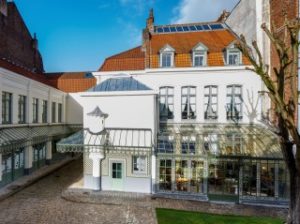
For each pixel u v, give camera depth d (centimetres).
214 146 1694
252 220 1275
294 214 842
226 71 2003
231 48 2017
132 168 1730
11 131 1878
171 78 2062
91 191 1727
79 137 1814
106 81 1928
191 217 1313
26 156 2139
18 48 2861
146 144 1691
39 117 2400
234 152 1625
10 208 1417
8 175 1886
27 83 2142
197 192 1639
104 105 1752
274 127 988
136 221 1268
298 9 1523
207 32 2423
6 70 1794
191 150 1677
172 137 1827
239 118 1994
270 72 1958
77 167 2528
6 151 1809
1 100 1767
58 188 1812
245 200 1558
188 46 2195
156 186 1688
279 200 1533
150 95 1708
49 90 2592
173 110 2059
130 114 1725
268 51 1983
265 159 1550
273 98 827
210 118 2016
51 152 2617
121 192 1709
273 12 1875
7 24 2581
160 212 1381
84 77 3338
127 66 2323
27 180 1978
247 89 1980
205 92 2031
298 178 830
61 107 2998
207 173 1631
